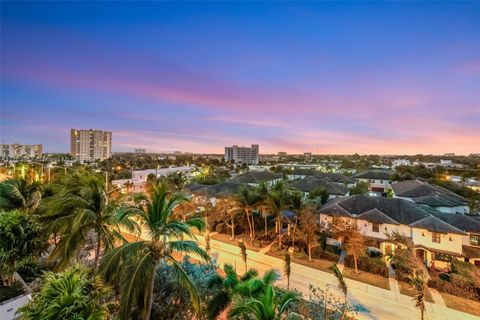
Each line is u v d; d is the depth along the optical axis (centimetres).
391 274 2169
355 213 2972
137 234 1327
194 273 1343
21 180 2277
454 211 3397
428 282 1944
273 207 2764
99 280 854
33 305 765
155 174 7206
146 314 956
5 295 1337
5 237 1404
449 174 7844
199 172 8950
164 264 1309
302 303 1255
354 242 2239
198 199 3894
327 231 2836
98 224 1475
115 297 1065
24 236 1445
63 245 1427
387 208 2916
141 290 895
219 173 9269
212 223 3328
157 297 1179
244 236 3117
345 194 4547
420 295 1504
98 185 1678
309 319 1255
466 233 2292
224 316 1343
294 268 2280
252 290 994
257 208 3127
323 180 5141
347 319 1399
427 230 2398
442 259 2316
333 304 1522
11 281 1463
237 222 3259
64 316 703
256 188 3312
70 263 1530
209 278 1278
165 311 1157
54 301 735
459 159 17825
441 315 1617
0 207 2036
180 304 1208
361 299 1789
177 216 3117
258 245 2820
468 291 1833
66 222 1496
